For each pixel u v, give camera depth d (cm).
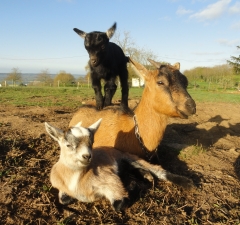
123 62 144
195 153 114
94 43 124
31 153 104
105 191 72
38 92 405
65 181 71
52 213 69
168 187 84
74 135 68
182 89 83
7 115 173
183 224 67
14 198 74
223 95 488
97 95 128
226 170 103
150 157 92
